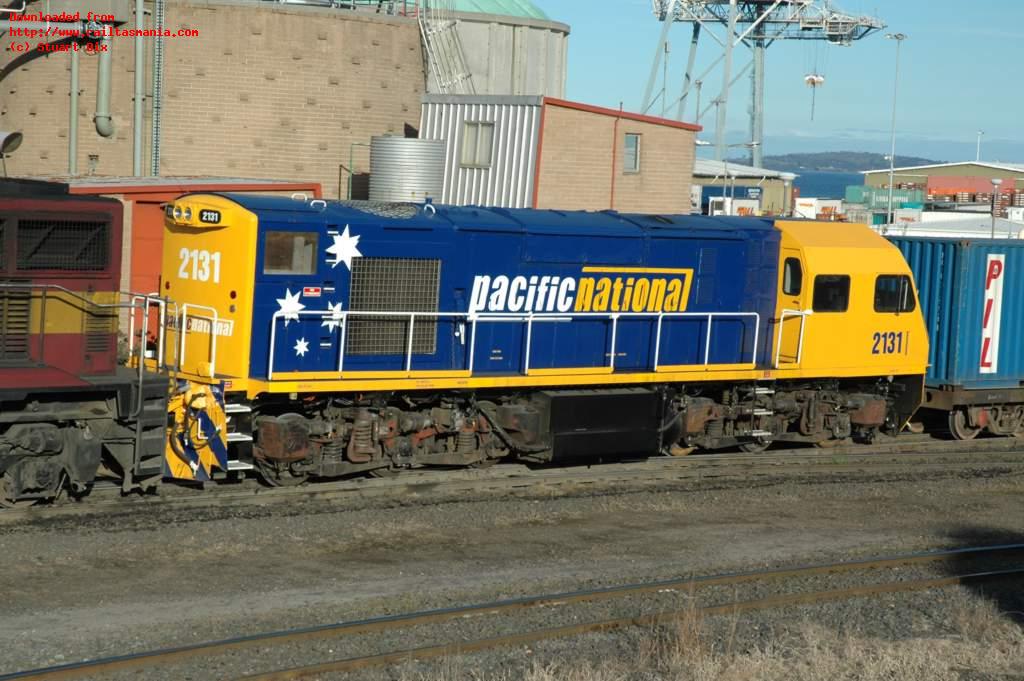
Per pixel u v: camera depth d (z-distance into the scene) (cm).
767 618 1085
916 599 1172
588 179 2914
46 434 1255
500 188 2836
